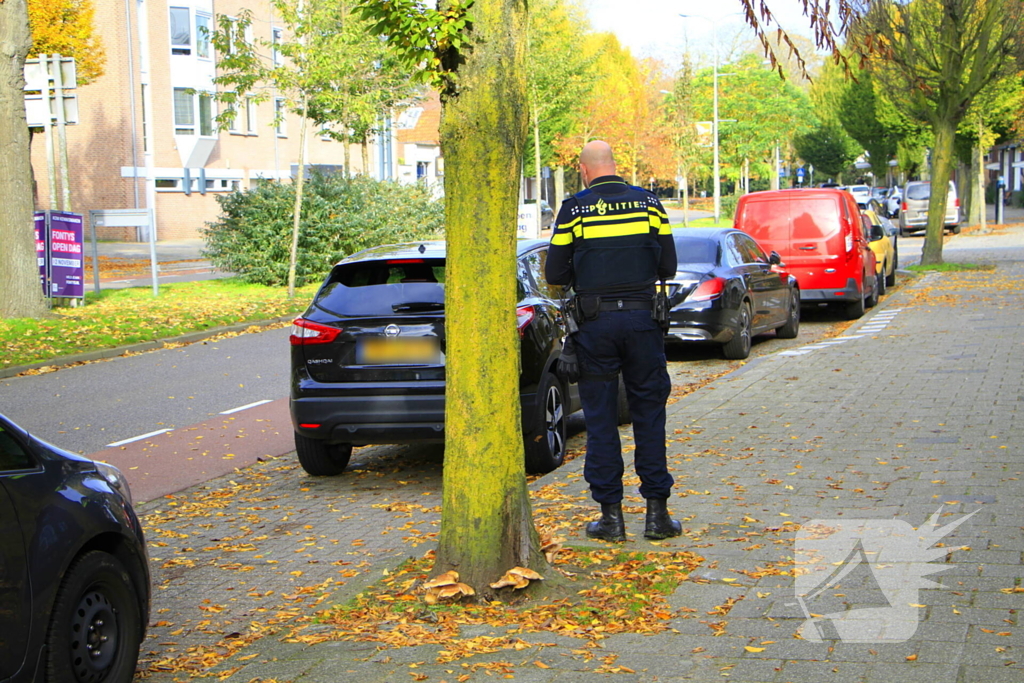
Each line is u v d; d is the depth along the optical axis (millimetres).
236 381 13016
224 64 21922
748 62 61625
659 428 5664
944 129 24766
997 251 31000
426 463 8625
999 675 3812
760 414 9039
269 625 4938
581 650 4262
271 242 23594
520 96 4766
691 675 3973
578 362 5621
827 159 85438
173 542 6543
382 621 4754
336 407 7465
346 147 30391
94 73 33344
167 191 44969
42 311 17172
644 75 64938
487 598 4867
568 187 76562
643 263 5547
